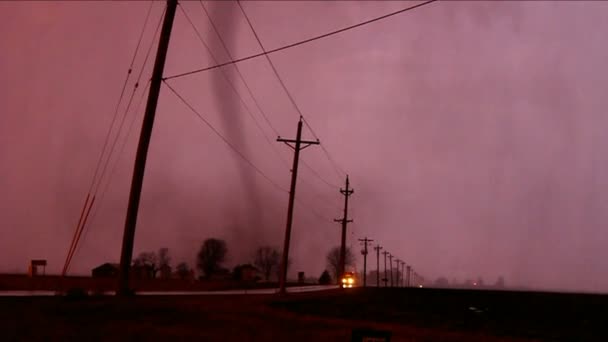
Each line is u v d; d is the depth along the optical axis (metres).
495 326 30.22
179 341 15.99
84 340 14.80
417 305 43.97
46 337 14.61
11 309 18.61
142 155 23.25
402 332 23.23
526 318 35.56
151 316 19.97
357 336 9.73
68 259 25.97
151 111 23.55
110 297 23.56
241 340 17.22
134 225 22.97
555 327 31.02
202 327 18.95
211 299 31.16
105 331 16.28
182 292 43.91
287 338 18.47
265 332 19.36
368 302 44.38
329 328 22.02
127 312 20.14
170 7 24.50
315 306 35.22
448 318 33.56
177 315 20.83
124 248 22.78
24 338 14.24
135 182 23.11
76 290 23.00
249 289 64.62
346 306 38.16
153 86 23.80
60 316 18.12
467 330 27.02
